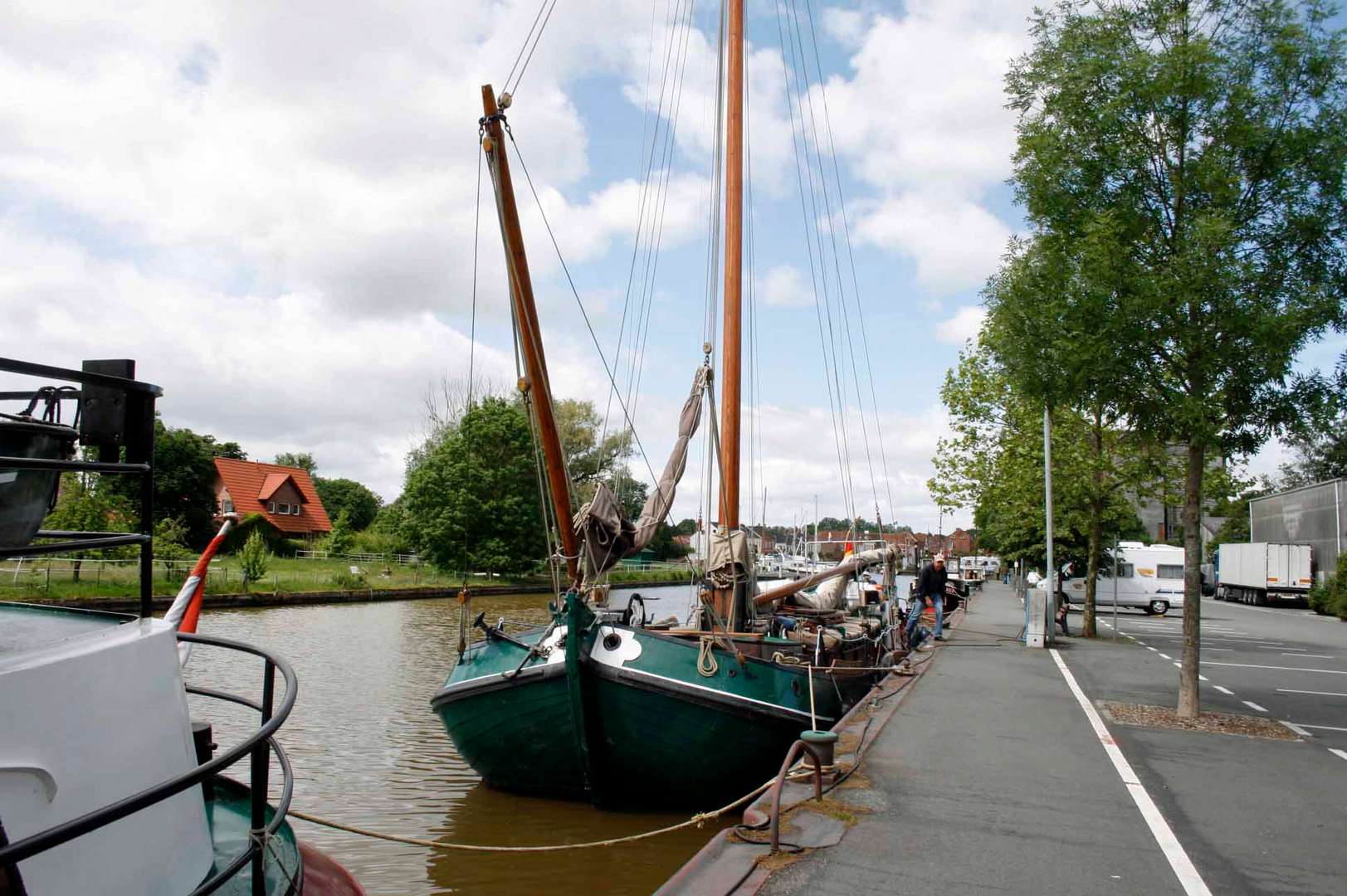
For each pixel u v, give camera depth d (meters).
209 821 4.37
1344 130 10.28
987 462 28.69
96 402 3.42
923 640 22.64
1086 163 11.16
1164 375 11.02
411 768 13.23
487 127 8.70
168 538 43.16
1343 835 6.88
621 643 10.81
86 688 3.05
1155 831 6.89
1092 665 17.94
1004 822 7.05
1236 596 55.38
